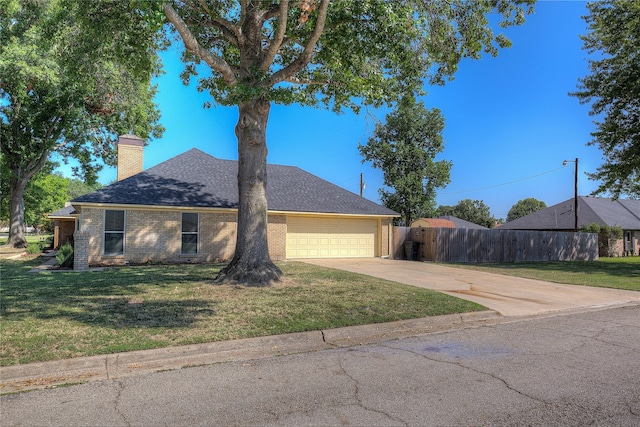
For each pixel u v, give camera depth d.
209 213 18.30
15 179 28.12
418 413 3.91
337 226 21.70
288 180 23.05
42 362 5.09
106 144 29.14
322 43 11.78
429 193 37.81
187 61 13.66
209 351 5.87
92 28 10.25
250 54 10.89
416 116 36.69
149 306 8.08
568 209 38.88
